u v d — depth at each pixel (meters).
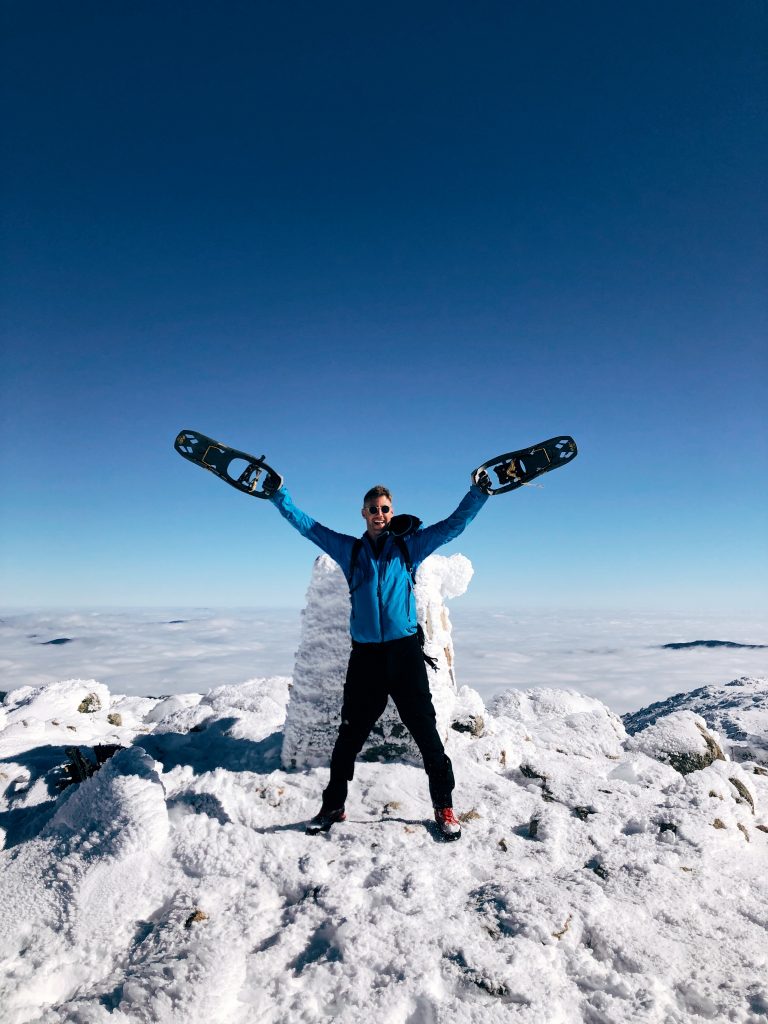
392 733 4.12
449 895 2.60
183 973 2.09
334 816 3.23
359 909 2.44
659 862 2.90
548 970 2.12
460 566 4.76
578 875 2.81
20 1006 2.12
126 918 2.58
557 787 3.81
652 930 2.39
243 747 4.47
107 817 2.98
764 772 4.91
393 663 3.29
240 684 6.23
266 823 3.29
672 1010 1.95
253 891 2.65
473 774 3.96
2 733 4.95
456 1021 1.88
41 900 2.65
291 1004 2.01
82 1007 1.96
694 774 3.89
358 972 2.11
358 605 3.38
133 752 3.43
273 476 3.51
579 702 6.86
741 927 2.45
